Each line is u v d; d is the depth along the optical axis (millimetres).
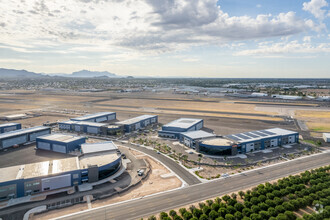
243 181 73938
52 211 58469
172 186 71000
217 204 57688
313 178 72562
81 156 86812
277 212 55562
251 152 102812
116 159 83750
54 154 100812
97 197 64938
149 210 58469
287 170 82375
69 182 72000
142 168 85188
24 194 66812
